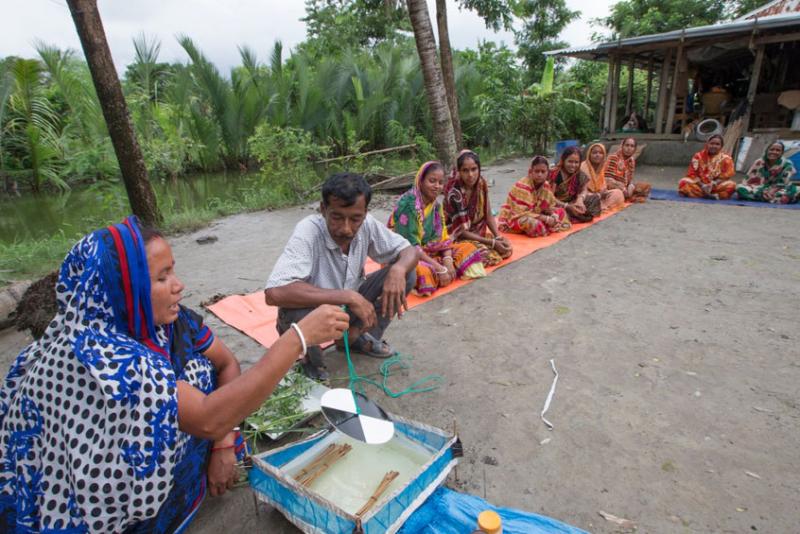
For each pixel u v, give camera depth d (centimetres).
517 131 1477
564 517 184
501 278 441
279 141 950
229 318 369
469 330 341
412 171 1098
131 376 129
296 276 238
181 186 1292
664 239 546
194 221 722
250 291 435
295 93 1600
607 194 697
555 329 337
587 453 217
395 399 262
